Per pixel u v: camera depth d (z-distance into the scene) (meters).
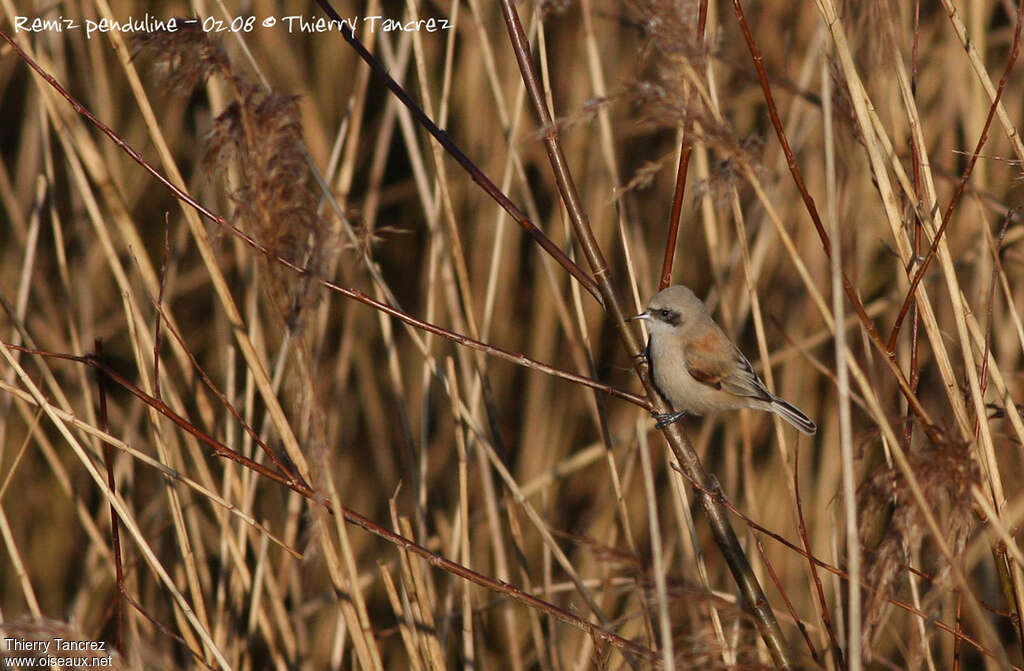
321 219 5.89
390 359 9.38
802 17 12.66
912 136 6.82
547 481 11.58
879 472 6.06
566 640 10.82
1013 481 9.29
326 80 15.20
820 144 11.87
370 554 13.46
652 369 9.03
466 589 8.78
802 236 12.22
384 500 13.73
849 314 11.48
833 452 11.43
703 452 11.52
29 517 12.72
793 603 11.03
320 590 12.16
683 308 8.96
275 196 5.81
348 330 11.62
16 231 12.91
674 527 11.83
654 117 6.07
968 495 5.92
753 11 13.37
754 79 9.20
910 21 10.76
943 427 6.42
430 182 14.27
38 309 13.55
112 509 7.64
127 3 13.35
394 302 9.26
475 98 13.41
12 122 15.90
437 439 13.40
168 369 13.16
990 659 8.61
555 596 11.40
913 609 6.29
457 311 9.99
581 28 12.84
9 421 12.63
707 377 8.99
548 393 13.07
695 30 6.05
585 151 12.96
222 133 5.92
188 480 7.02
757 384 9.11
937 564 6.68
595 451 11.73
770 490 11.65
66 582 12.53
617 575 8.99
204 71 5.97
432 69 14.55
